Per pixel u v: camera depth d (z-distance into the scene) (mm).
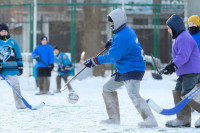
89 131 10633
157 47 33438
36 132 10656
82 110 16016
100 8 36594
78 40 52438
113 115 11883
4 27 16312
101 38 36656
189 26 13906
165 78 32531
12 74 16344
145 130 10484
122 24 11070
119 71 11289
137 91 11141
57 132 10586
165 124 11344
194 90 10898
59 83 26797
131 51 11094
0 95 23625
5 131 10883
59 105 17984
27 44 42844
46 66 24906
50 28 47281
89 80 30750
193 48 10906
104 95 11906
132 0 37250
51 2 49344
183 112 11180
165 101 19859
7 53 16297
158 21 32844
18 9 46469
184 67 10891
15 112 15305
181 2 29844
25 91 27797
